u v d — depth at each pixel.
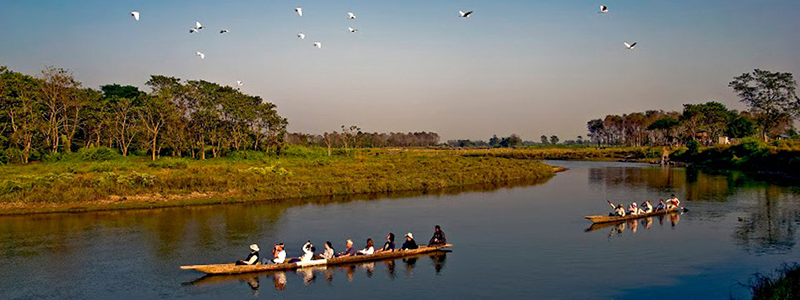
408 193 50.66
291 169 60.94
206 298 19.67
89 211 37.72
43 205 38.22
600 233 30.67
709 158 96.38
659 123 153.88
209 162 68.56
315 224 34.00
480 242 28.64
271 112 90.31
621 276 22.05
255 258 23.06
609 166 95.81
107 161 63.25
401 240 29.62
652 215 36.31
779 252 25.69
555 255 25.61
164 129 80.44
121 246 27.58
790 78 108.94
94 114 78.25
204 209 39.44
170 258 25.31
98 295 20.05
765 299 17.03
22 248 27.11
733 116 151.12
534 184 60.34
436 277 22.12
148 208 39.50
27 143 65.31
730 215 36.25
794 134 133.88
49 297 19.84
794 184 55.59
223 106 82.25
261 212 38.34
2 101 65.88
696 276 21.91
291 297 19.73
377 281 21.61
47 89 70.88
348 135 127.19
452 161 76.75
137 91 99.69
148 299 19.58
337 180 52.50
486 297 19.61
